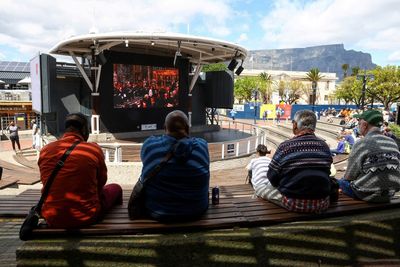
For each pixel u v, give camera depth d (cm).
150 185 271
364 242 309
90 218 263
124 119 1630
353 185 348
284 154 303
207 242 264
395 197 367
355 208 322
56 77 1556
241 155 1168
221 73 2023
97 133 1530
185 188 269
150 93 1705
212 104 2109
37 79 1470
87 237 259
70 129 274
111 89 1570
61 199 252
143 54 1656
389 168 323
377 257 316
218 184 842
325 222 301
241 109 4544
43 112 1398
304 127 307
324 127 2786
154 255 256
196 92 2106
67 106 1630
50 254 244
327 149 306
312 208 302
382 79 4559
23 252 243
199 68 1759
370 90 4672
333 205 330
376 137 331
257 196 364
